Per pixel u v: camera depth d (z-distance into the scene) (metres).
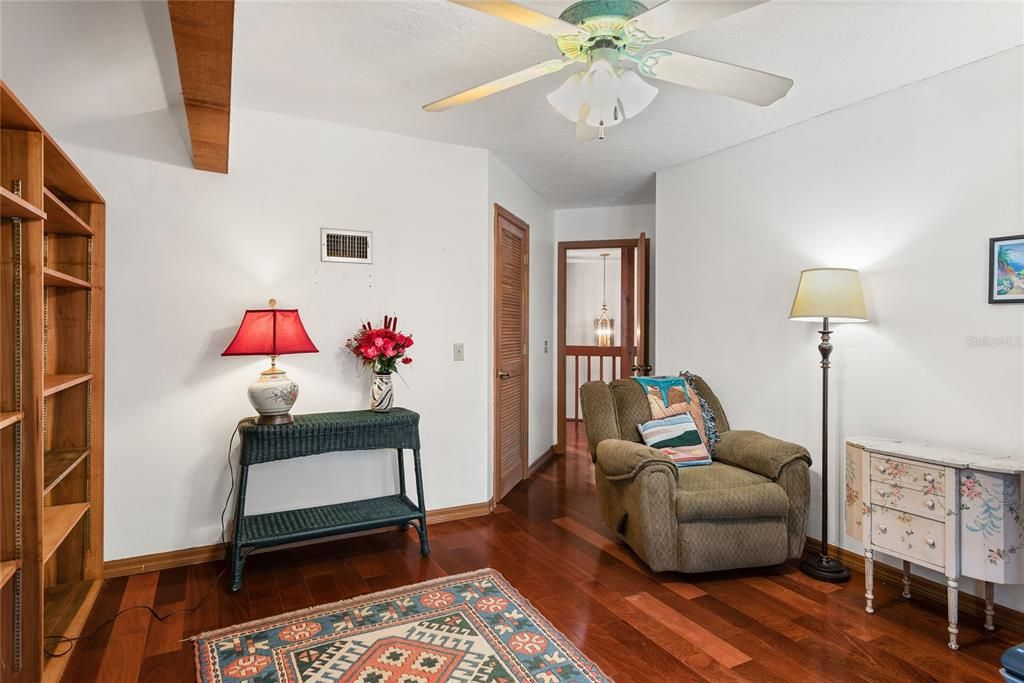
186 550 2.88
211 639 2.17
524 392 4.55
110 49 2.05
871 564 2.44
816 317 2.68
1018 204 2.29
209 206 2.91
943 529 2.18
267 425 2.68
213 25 1.56
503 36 2.19
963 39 2.22
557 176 4.26
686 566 2.66
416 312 3.43
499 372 3.87
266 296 3.03
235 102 2.86
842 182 2.93
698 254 3.78
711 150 3.60
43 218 1.75
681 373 3.62
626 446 2.91
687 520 2.67
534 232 4.79
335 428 2.82
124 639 2.18
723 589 2.64
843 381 2.94
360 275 3.26
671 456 3.07
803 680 1.95
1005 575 2.08
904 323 2.67
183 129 2.84
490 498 3.74
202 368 2.91
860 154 2.85
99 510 2.66
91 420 2.63
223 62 1.78
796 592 2.62
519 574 2.78
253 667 1.99
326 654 2.07
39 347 1.78
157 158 2.80
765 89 1.84
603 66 1.64
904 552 2.32
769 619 2.36
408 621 2.31
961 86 2.46
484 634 2.21
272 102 2.87
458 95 1.95
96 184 2.70
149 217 2.79
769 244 3.31
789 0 1.93
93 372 2.64
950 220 2.50
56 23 1.84
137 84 2.41
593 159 3.81
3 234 1.73
